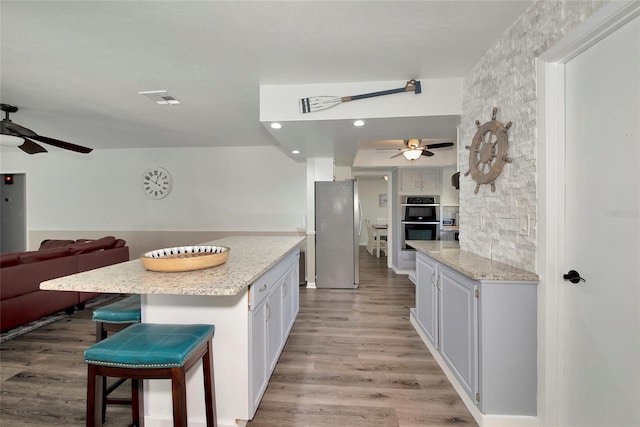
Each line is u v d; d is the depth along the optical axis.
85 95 2.79
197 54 2.05
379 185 9.48
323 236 4.48
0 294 2.67
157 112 3.32
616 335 1.20
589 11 1.24
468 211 2.37
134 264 1.81
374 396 1.89
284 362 2.30
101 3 1.52
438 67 2.27
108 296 4.03
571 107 1.42
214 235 5.31
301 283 4.67
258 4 1.55
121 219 5.40
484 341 1.58
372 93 2.45
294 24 1.72
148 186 5.33
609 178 1.22
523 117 1.67
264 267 1.73
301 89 2.55
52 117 3.47
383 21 1.70
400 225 5.44
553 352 1.48
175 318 1.59
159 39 1.86
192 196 5.32
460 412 1.74
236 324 1.58
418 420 1.68
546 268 1.49
